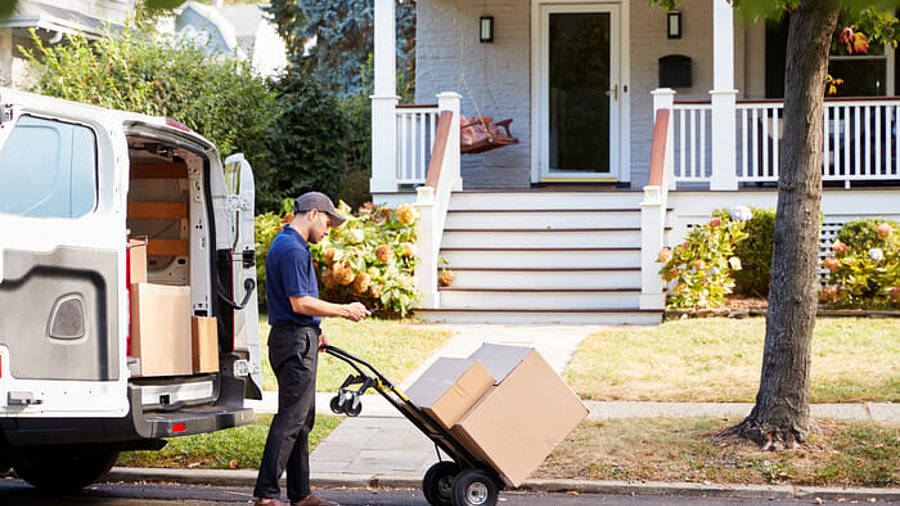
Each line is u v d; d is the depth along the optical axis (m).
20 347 5.09
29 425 5.21
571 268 13.07
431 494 6.28
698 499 6.54
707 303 12.55
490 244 13.66
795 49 7.12
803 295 7.15
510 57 16.03
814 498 6.48
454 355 10.60
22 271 5.11
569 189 14.00
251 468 7.30
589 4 15.92
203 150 6.68
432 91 16.22
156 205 6.79
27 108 5.23
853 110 15.27
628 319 12.59
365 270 12.60
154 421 5.73
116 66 15.29
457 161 14.37
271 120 17.03
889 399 8.48
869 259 12.63
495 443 5.89
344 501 6.58
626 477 6.86
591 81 16.00
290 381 6.00
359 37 32.56
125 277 5.59
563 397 6.04
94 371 5.41
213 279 6.76
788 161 7.17
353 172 20.41
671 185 13.84
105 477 7.00
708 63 15.70
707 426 7.64
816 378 9.22
